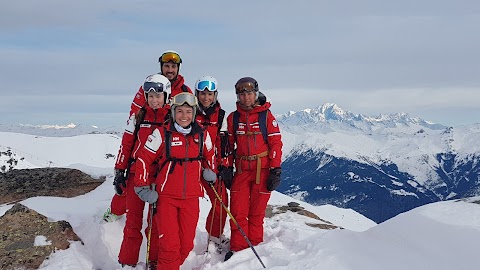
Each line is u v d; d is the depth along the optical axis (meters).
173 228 2.87
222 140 3.40
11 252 3.34
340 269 2.52
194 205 2.96
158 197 2.89
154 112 3.16
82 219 3.86
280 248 3.17
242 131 3.36
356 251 2.72
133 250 3.18
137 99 3.35
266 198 3.38
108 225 3.69
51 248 3.41
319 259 2.68
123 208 3.66
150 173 3.07
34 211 3.84
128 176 3.21
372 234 3.02
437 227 2.80
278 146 3.31
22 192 4.85
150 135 2.90
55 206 4.16
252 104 3.33
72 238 3.60
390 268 2.45
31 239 3.49
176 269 2.88
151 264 3.17
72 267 3.14
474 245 2.47
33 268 3.22
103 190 4.96
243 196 3.36
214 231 3.58
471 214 2.92
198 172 2.95
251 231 3.40
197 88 3.32
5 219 3.71
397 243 2.77
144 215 3.87
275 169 3.28
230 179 3.40
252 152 3.33
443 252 2.52
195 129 2.92
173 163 2.87
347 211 13.77
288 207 5.42
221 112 3.42
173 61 3.54
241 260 3.10
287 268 2.68
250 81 3.26
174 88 3.62
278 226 4.05
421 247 2.64
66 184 5.05
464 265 2.32
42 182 5.07
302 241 3.26
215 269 3.04
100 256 3.47
